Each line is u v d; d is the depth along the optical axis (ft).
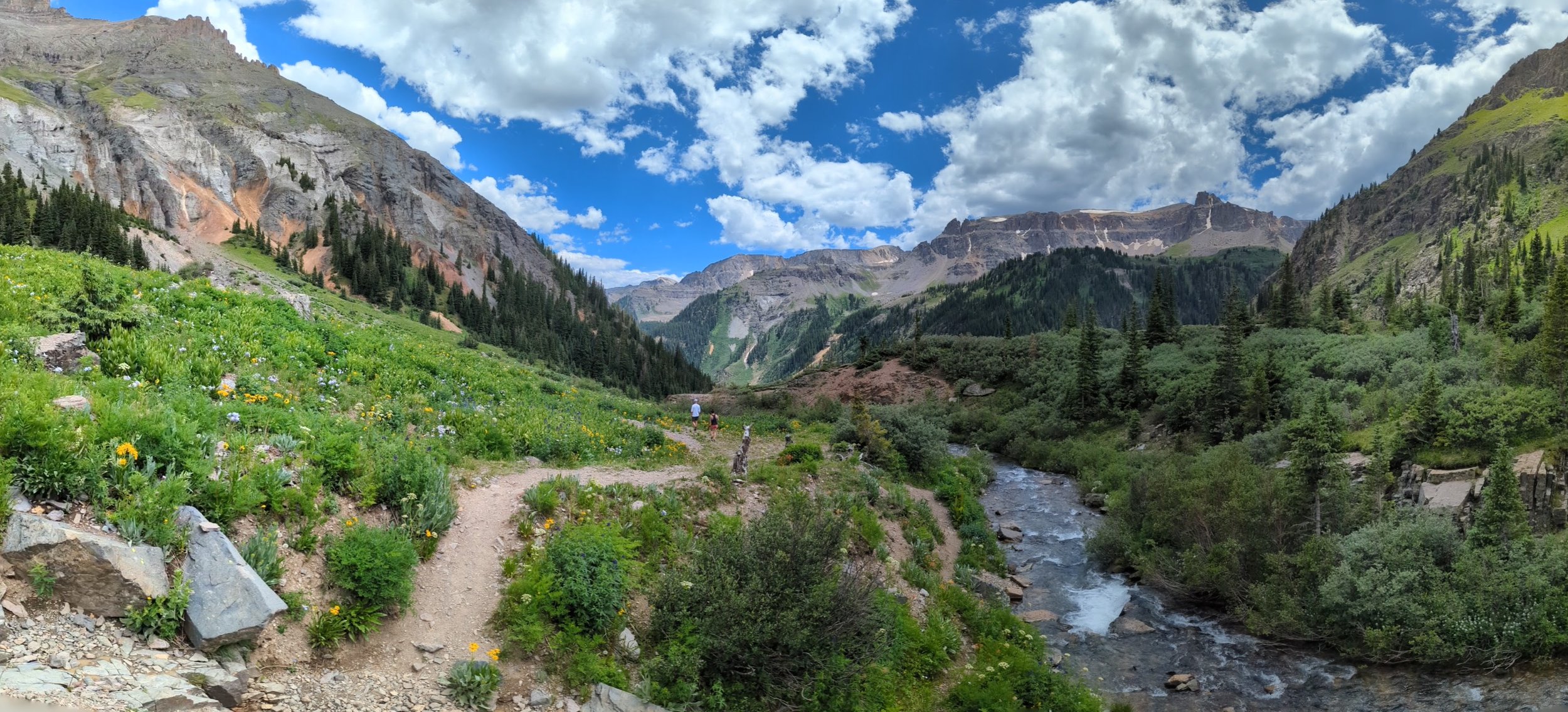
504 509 45.32
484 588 37.42
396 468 40.45
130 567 25.75
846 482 82.28
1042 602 75.41
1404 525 66.33
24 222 300.20
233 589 27.48
